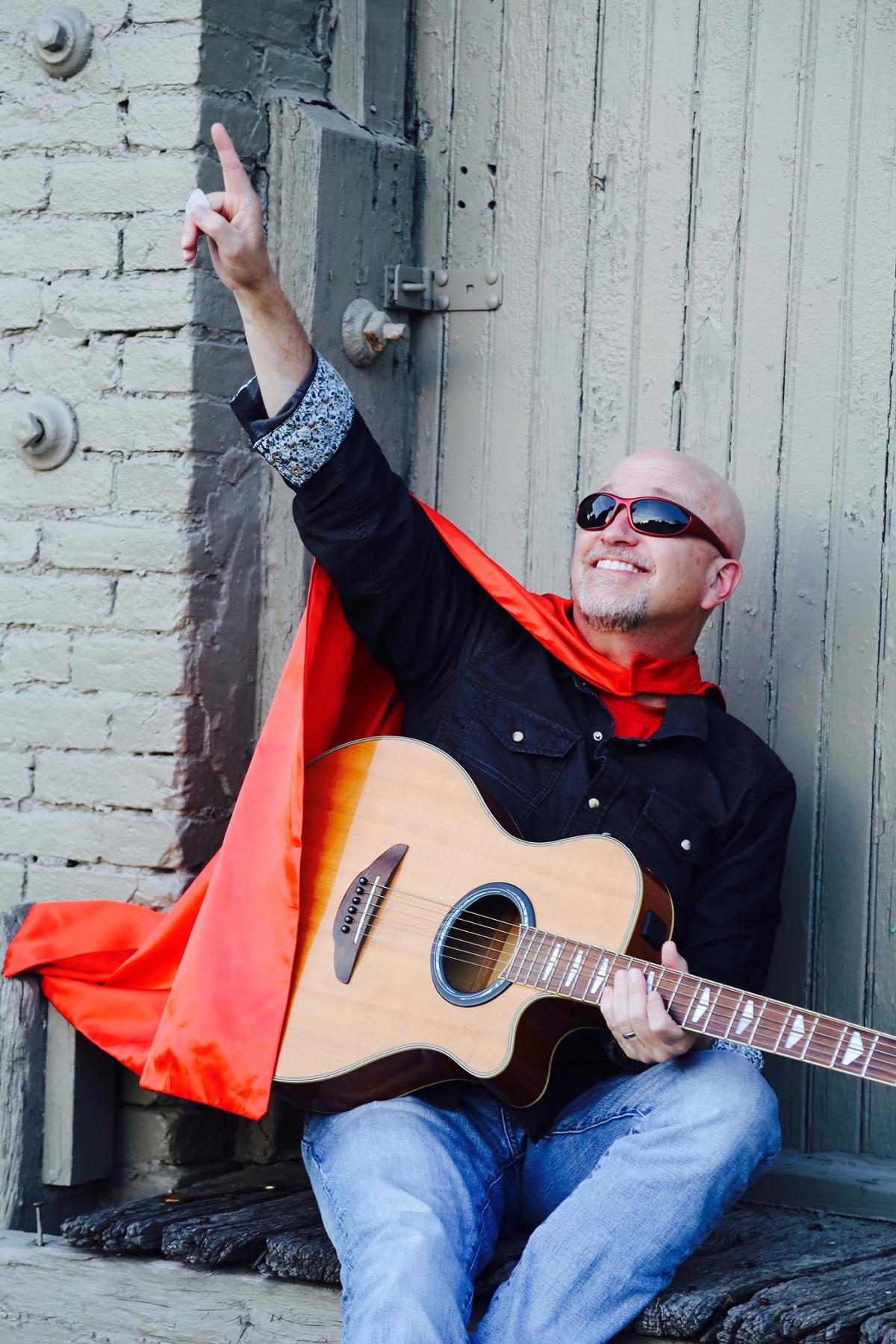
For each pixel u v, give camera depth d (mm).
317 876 2525
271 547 3088
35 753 3055
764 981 2648
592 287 3193
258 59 3080
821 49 2986
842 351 2965
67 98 3061
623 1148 2246
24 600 3076
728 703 3035
